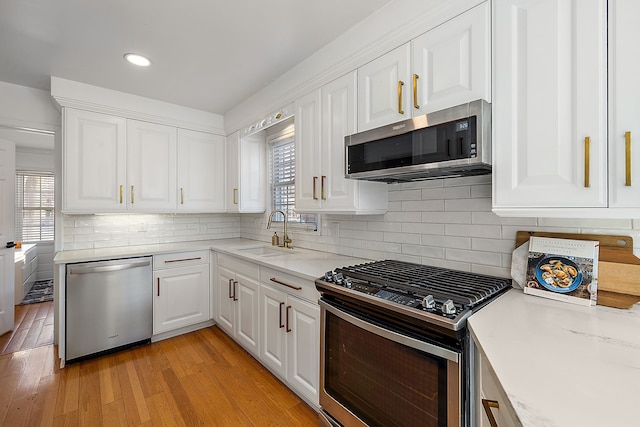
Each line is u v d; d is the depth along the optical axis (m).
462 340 0.99
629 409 0.53
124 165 2.74
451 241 1.68
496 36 1.17
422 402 1.10
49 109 2.66
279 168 3.26
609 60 0.91
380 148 1.52
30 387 2.00
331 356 1.52
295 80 2.24
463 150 1.18
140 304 2.59
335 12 1.64
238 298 2.55
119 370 2.23
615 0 0.90
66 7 1.58
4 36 1.83
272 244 3.05
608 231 1.17
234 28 1.78
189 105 3.07
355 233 2.29
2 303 2.86
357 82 1.76
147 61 2.16
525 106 1.09
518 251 1.38
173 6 1.58
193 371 2.22
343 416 1.43
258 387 2.03
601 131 0.93
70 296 2.27
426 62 1.41
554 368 0.68
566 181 1.00
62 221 2.71
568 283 1.19
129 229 3.08
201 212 3.23
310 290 1.73
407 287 1.30
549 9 1.03
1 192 2.86
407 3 1.47
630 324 0.95
